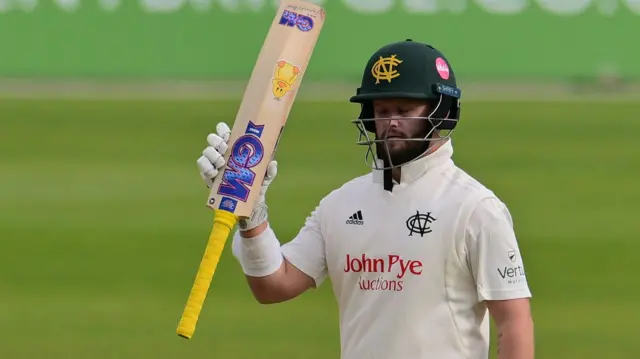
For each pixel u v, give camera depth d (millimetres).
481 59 149750
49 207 59625
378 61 15328
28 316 37781
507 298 14508
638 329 36281
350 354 15367
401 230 14977
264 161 15250
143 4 150250
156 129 95938
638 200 62125
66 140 88500
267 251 15844
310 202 58406
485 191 14961
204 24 151500
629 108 115812
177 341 34375
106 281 43219
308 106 116812
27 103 117688
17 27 148250
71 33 149125
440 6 149375
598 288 42219
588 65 148500
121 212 57906
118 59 150500
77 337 35031
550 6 148375
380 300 15047
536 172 71875
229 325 36125
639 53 147750
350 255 15328
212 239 15117
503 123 100188
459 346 14828
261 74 15453
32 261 46781
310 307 38531
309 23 15602
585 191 65000
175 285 42562
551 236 51969
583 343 34531
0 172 72438
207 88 142500
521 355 14367
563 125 99500
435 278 14789
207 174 15281
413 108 15164
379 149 15367
